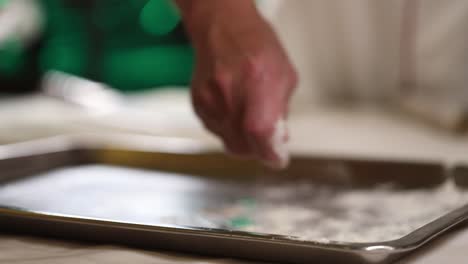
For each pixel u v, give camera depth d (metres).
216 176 0.71
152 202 0.60
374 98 1.61
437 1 1.35
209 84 0.53
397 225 0.50
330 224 0.51
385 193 0.61
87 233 0.42
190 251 0.40
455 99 1.36
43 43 2.10
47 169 0.73
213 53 0.53
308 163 0.68
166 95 1.89
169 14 2.34
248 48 0.52
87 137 0.79
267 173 0.69
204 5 0.55
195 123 1.25
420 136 1.04
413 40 1.44
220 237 0.38
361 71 1.56
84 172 0.73
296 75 0.54
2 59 2.04
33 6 1.90
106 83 2.33
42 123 1.30
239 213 0.56
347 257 0.35
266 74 0.51
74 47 2.30
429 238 0.37
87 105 1.62
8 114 1.49
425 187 0.61
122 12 2.29
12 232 0.46
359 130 1.15
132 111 1.51
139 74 2.44
